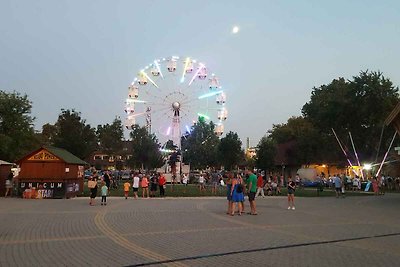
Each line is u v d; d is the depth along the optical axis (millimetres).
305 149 66000
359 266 8281
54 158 29125
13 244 10273
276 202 27453
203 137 86688
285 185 57875
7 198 28250
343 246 10609
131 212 18781
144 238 11453
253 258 9000
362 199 31359
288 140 77938
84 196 31406
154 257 8938
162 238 11500
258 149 71812
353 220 16734
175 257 8969
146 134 80062
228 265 8289
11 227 13305
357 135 57062
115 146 101750
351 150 59062
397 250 10078
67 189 29234
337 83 62062
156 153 78375
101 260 8562
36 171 29172
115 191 37406
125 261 8500
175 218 16562
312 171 56938
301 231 13328
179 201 27125
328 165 65125
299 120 80562
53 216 16719
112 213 18203
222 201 27484
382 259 8984
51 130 80000
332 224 15336
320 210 21453
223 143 83500
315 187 55344
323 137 63125
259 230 13453
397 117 31188
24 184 29172
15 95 57750
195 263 8438
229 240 11344
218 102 48125
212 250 9828
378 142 56906
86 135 61281
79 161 32406
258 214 18922
